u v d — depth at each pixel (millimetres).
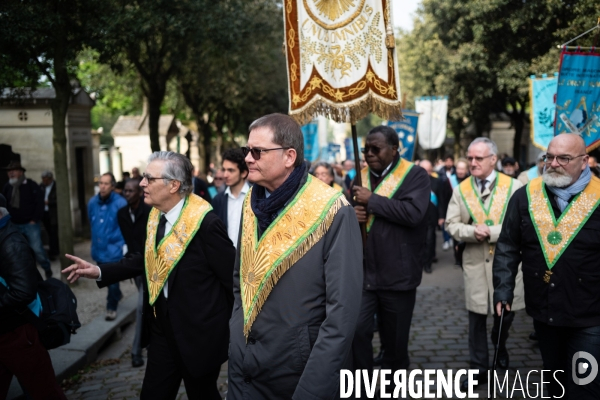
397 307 4324
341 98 4258
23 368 3566
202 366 3395
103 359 6059
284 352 2615
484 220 4973
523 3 15000
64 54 8352
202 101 23172
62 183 9016
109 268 3604
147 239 3498
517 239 3824
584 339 3479
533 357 5633
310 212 2637
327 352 2479
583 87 5523
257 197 2818
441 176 13727
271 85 24219
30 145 13836
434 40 20891
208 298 3426
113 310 6977
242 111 29359
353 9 4207
